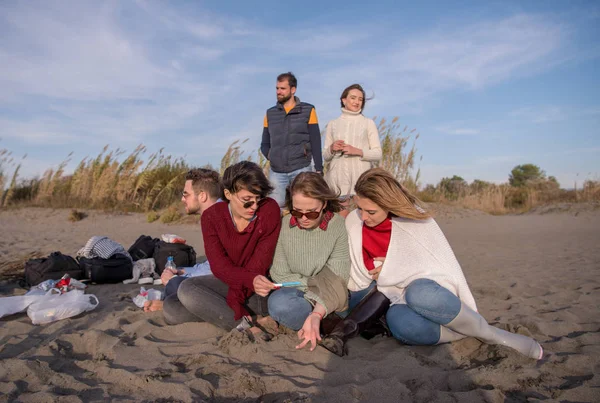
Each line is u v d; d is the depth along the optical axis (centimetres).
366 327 251
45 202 1239
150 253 479
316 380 212
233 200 250
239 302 264
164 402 190
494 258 602
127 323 301
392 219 259
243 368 217
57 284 350
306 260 256
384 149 1128
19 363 222
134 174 1246
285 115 491
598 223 1087
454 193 1669
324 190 240
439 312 231
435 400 189
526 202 1684
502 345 233
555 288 399
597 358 226
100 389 203
